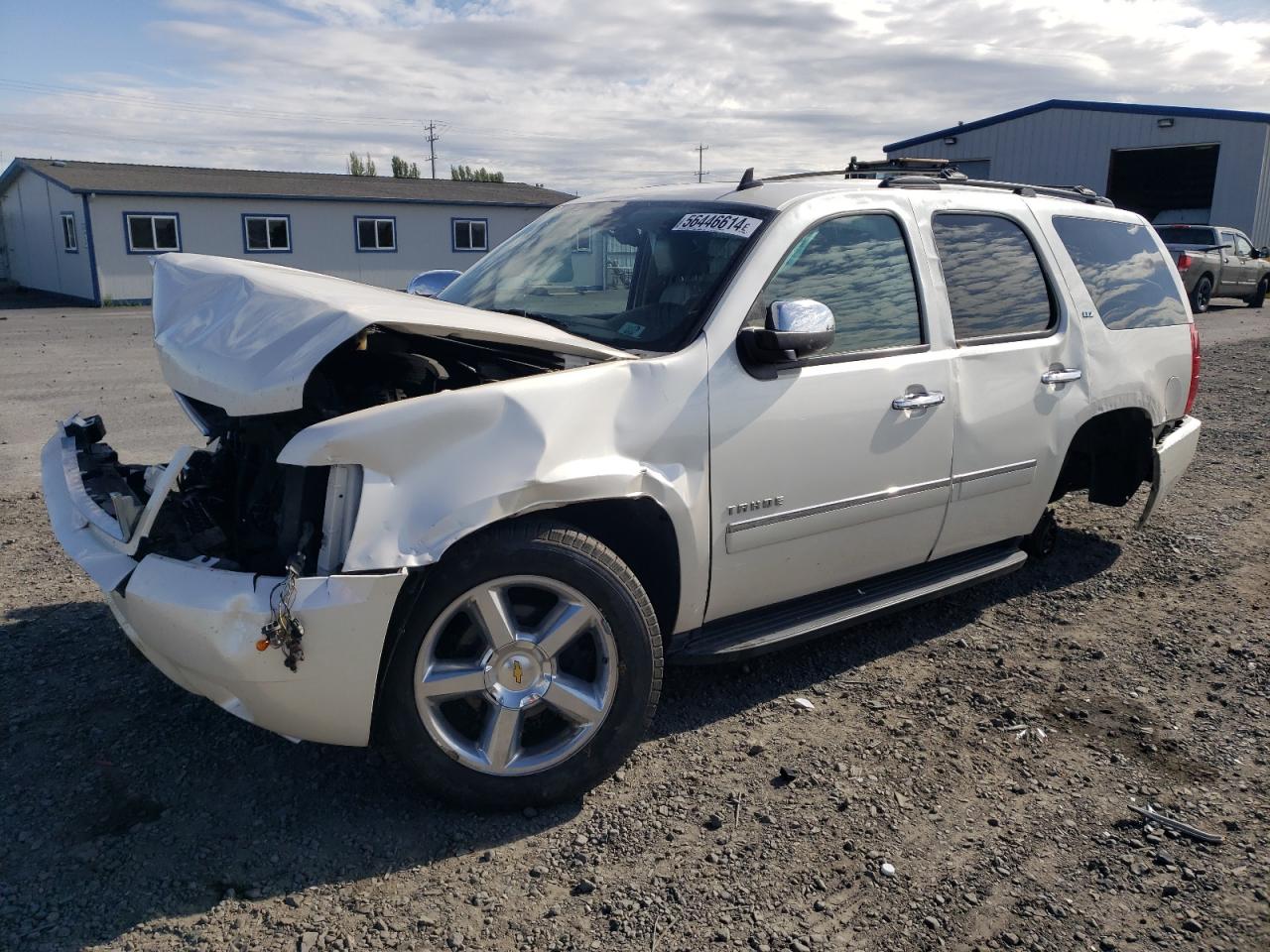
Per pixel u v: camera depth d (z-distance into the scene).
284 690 2.64
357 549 2.63
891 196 3.97
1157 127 28.81
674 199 4.04
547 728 3.19
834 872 2.81
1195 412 9.91
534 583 2.91
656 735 3.53
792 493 3.50
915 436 3.85
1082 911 2.69
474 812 3.02
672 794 3.16
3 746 3.29
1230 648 4.39
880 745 3.50
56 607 4.45
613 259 3.87
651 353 3.31
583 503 3.14
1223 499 6.78
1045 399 4.41
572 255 4.03
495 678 2.91
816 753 3.43
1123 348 4.82
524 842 2.90
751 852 2.88
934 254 4.04
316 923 2.54
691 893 2.70
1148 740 3.59
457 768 2.91
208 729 3.44
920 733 3.59
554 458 2.89
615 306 3.71
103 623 4.29
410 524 2.68
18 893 2.60
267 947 2.45
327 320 2.84
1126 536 5.93
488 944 2.49
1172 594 5.03
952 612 4.75
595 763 3.05
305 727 2.74
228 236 30.33
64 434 3.75
